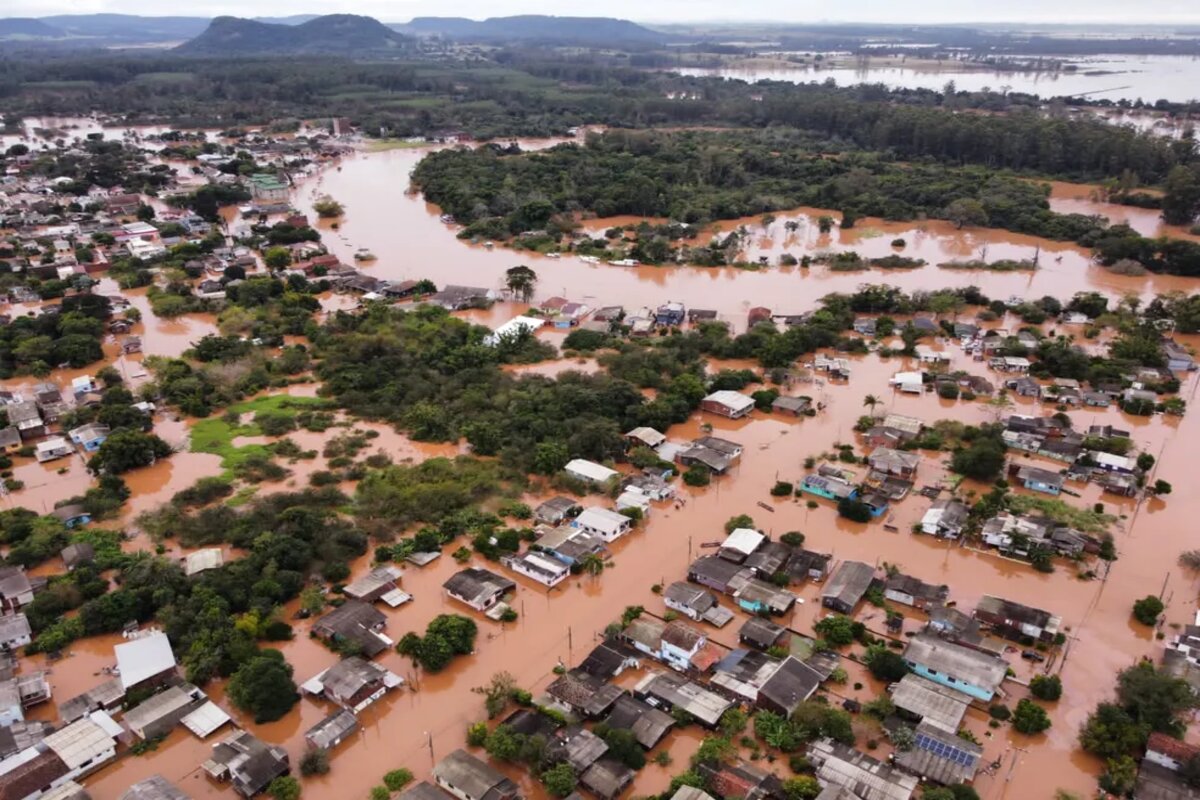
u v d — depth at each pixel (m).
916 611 66.75
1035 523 75.31
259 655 61.19
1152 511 80.00
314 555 72.75
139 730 55.19
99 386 109.56
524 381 106.62
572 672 59.66
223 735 55.94
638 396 100.50
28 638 63.75
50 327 123.19
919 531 77.19
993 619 63.72
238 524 76.69
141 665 59.75
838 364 112.00
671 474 87.06
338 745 54.88
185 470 89.75
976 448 85.56
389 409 101.94
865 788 48.97
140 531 78.00
